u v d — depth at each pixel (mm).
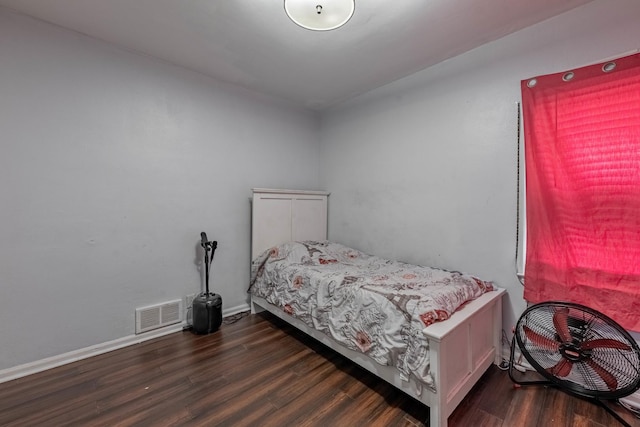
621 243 1665
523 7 1817
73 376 1959
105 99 2262
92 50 2195
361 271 2424
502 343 2191
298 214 3389
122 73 2336
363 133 3256
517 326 1850
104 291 2285
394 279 2146
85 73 2172
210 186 2869
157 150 2531
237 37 2156
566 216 1843
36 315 2020
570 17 1857
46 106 2029
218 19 1948
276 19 1940
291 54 2395
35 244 2010
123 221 2367
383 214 3047
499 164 2193
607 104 1699
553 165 1887
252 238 3027
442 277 2197
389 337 1650
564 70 1885
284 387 1861
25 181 1969
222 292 2980
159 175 2547
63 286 2115
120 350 2311
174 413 1626
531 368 2020
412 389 1572
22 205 1962
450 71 2459
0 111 1883
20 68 1940
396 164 2912
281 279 2631
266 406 1688
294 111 3564
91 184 2217
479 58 2275
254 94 3180
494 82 2205
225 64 2578
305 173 3707
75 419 1581
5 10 1885
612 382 1518
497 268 2221
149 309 2496
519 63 2076
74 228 2150
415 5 1780
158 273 2561
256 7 1820
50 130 2047
